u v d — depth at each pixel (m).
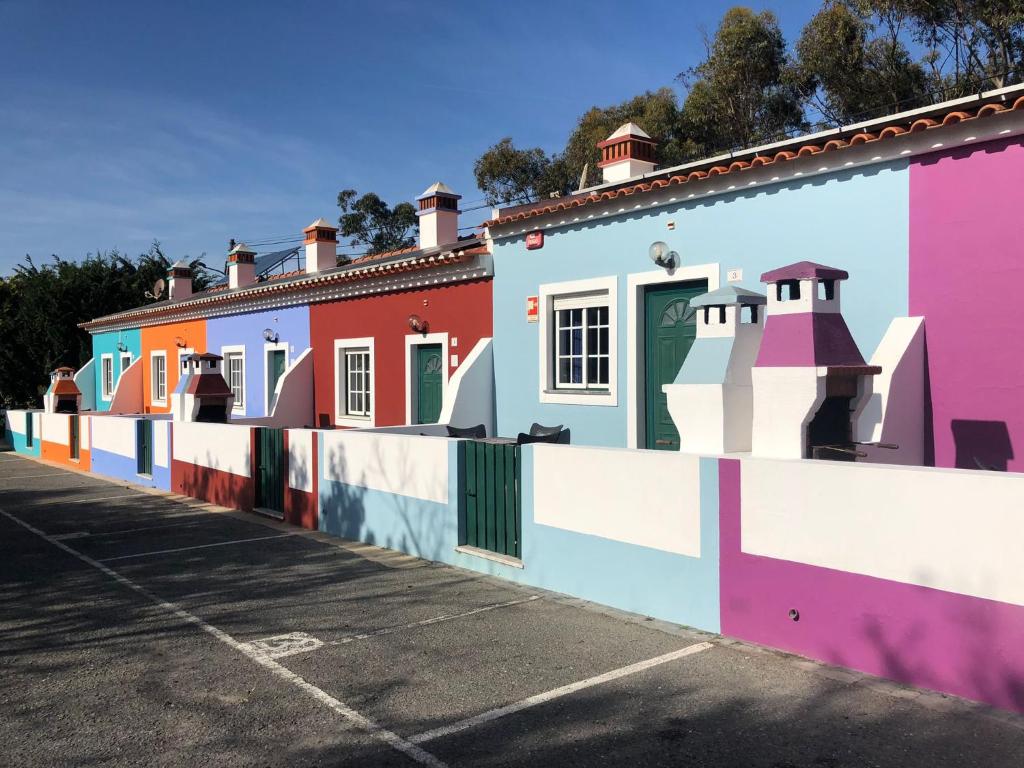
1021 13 18.89
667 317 9.59
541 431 10.73
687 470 5.78
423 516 8.42
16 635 6.12
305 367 16.05
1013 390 6.50
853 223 7.63
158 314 22.02
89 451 18.28
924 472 4.45
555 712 4.44
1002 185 6.60
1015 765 3.64
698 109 25.81
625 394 9.91
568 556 6.75
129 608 6.80
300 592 7.18
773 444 5.76
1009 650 4.12
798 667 4.89
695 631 5.68
